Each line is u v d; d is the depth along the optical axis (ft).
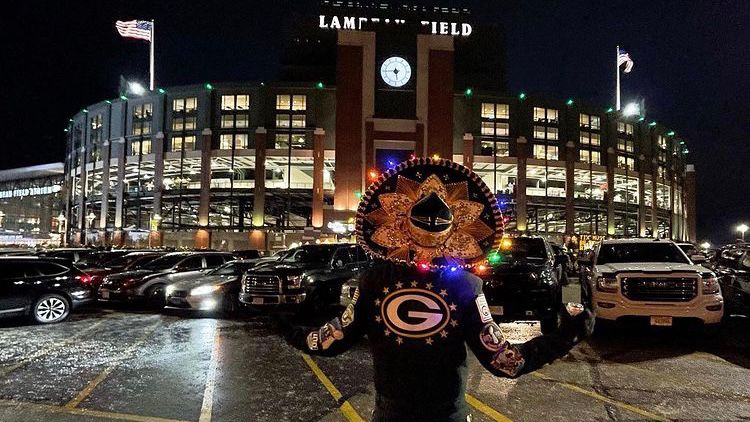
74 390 22.43
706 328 32.99
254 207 204.33
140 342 33.91
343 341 6.99
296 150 207.10
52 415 19.11
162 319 45.09
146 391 22.22
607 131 233.55
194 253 60.13
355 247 51.52
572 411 19.48
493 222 7.06
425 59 205.26
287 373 25.29
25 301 41.65
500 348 6.34
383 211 7.14
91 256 71.41
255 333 37.35
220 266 54.49
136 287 51.96
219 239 208.85
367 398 21.17
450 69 205.87
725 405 20.18
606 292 33.58
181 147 213.25
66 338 35.55
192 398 21.21
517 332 38.24
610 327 35.22
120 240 216.54
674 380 24.04
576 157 224.94
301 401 20.77
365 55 204.03
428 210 6.84
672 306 32.24
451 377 6.49
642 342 33.45
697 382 23.67
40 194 319.06
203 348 31.71
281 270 43.80
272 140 208.54
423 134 201.98
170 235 213.25
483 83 240.73
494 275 33.88
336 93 203.62
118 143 223.10
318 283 44.91
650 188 246.88
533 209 222.89
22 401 20.84
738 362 27.76
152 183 230.68
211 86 212.23
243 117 211.00
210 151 209.15
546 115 222.89
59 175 312.50
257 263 53.57
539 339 6.50
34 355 29.73
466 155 210.79
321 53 236.63
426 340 6.48
